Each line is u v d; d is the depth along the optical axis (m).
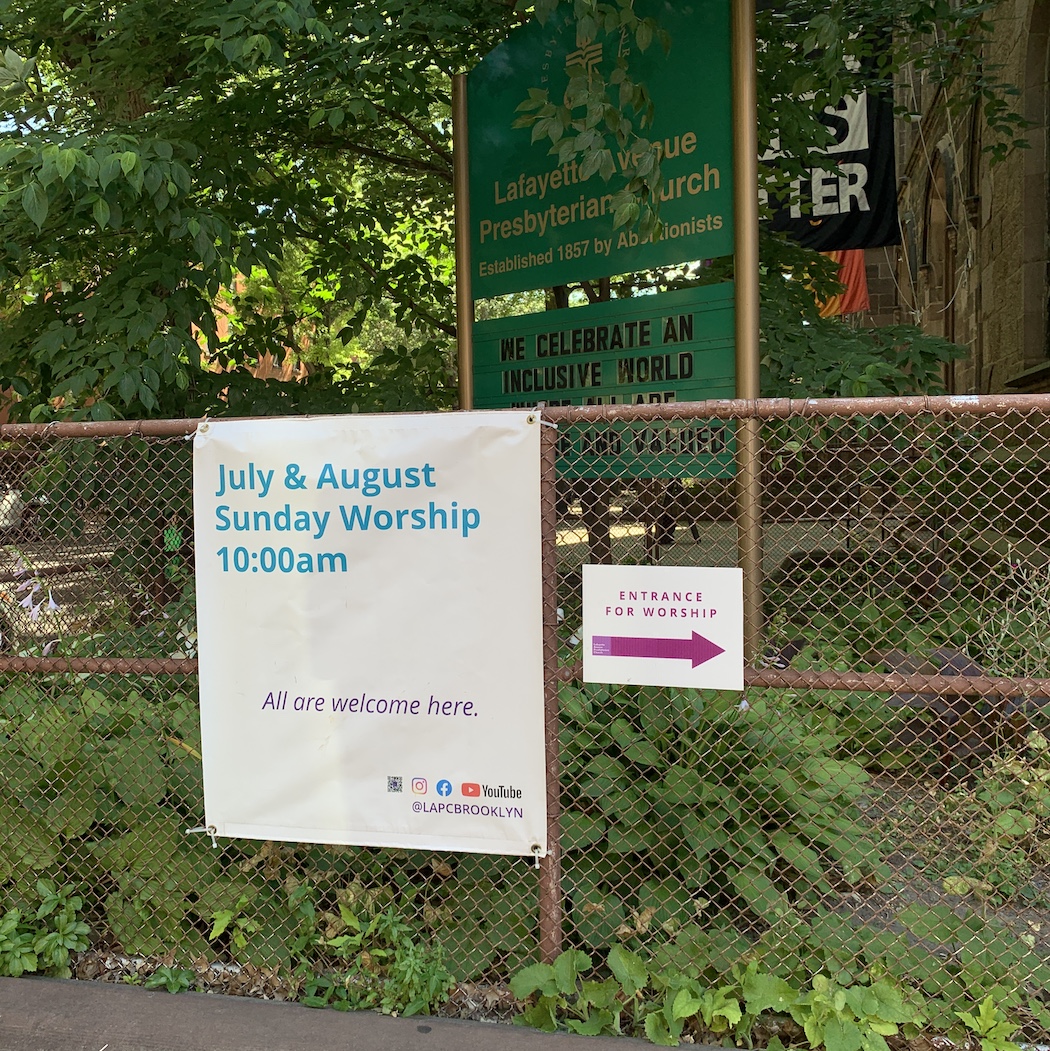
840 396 4.82
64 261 5.79
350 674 3.02
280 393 5.92
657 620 2.85
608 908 3.10
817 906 3.06
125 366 4.52
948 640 4.40
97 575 4.27
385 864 3.35
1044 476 5.01
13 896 3.49
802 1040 2.83
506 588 2.91
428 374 6.86
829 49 4.66
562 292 6.10
